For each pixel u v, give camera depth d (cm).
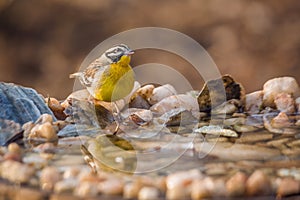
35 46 1645
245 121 905
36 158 881
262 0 1639
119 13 1684
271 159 880
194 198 866
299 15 1614
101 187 868
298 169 875
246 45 1599
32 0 1670
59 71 1606
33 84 1602
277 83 916
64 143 891
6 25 1650
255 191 867
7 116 898
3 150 886
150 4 1694
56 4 1672
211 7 1667
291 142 889
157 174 874
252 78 1541
